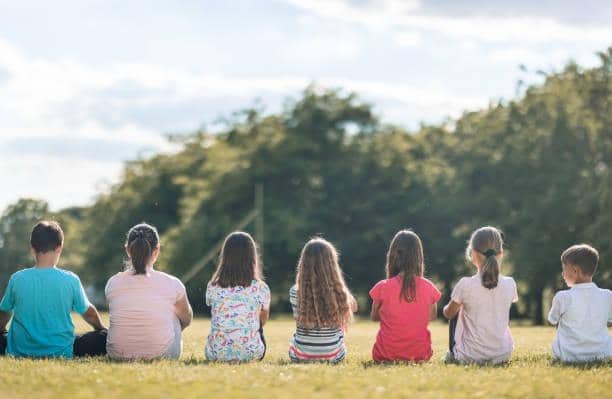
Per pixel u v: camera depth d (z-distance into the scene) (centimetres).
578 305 1070
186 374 830
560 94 5059
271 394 709
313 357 1060
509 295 1071
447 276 5838
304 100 6562
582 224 4638
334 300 1055
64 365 907
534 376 878
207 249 6181
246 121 6956
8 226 8862
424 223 5828
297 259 6103
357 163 6234
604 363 1021
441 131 6488
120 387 749
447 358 1088
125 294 1055
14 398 693
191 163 7688
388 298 1081
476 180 5434
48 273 1059
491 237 1077
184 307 1095
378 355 1084
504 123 5369
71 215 10625
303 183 6228
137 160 8150
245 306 1066
